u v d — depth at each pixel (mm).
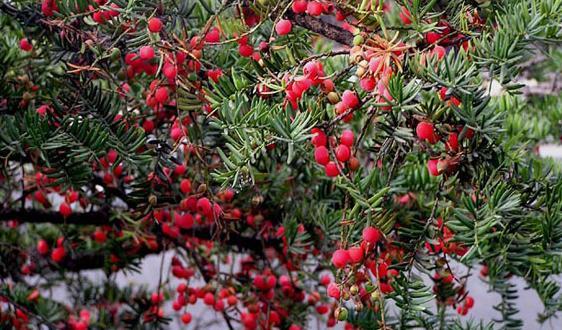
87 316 1252
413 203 966
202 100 807
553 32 699
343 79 790
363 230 744
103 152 812
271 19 790
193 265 1161
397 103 689
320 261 1052
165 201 882
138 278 2018
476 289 1880
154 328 1128
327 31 770
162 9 800
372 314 890
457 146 723
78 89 840
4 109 945
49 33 889
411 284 745
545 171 907
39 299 1228
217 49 860
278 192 1068
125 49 848
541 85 1451
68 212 1055
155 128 958
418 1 708
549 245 734
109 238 1214
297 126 701
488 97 698
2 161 998
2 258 1303
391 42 709
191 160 989
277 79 748
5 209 1125
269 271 1122
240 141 735
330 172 731
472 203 702
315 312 1156
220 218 941
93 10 803
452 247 788
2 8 880
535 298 1977
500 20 713
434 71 699
